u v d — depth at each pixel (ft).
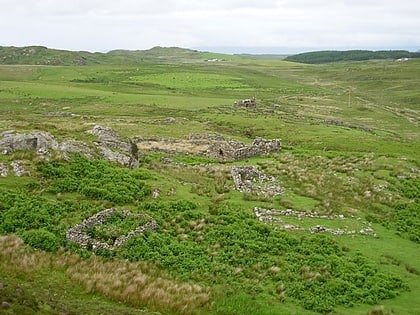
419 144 278.67
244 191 133.59
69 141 132.05
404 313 76.89
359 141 270.05
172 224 99.81
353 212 128.26
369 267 91.97
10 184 103.65
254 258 90.22
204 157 186.29
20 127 144.25
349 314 75.56
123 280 77.05
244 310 72.54
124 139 160.45
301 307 76.23
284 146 222.07
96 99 486.38
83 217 95.40
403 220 128.16
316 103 542.98
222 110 401.08
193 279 81.15
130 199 107.96
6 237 83.05
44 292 68.80
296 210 122.11
